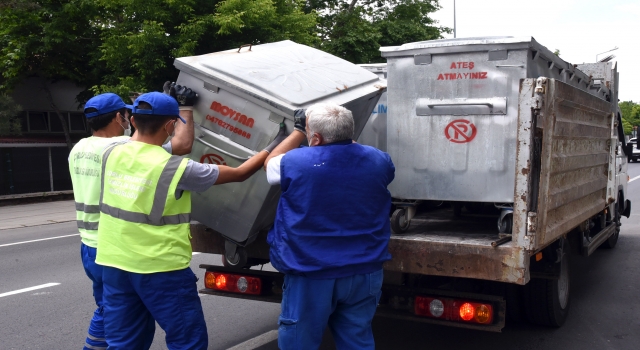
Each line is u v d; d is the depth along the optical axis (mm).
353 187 2828
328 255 2766
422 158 3920
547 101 3303
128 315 3158
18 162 18531
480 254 3381
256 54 4113
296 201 2791
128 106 3730
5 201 17297
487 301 3514
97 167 3537
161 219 3012
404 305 3775
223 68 3691
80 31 18812
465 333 4996
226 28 14391
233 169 3197
